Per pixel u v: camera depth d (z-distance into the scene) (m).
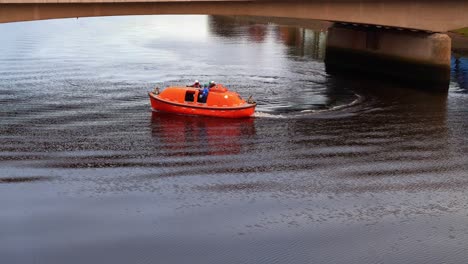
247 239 23.48
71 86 49.91
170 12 49.78
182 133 36.84
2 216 24.80
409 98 49.62
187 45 79.12
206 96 40.75
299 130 38.25
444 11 57.16
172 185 28.47
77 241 23.05
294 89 51.50
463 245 23.34
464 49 73.56
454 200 27.48
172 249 22.64
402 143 35.88
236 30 97.69
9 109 41.53
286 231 24.19
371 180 29.69
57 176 29.19
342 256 22.42
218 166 31.17
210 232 23.94
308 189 28.42
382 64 61.44
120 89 49.06
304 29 98.62
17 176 29.05
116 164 31.05
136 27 103.12
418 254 22.64
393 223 25.09
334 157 33.00
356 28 63.84
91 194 27.19
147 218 24.98
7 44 76.25
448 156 33.59
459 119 42.31
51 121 38.69
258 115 41.69
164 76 55.59
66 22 110.56
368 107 45.62
